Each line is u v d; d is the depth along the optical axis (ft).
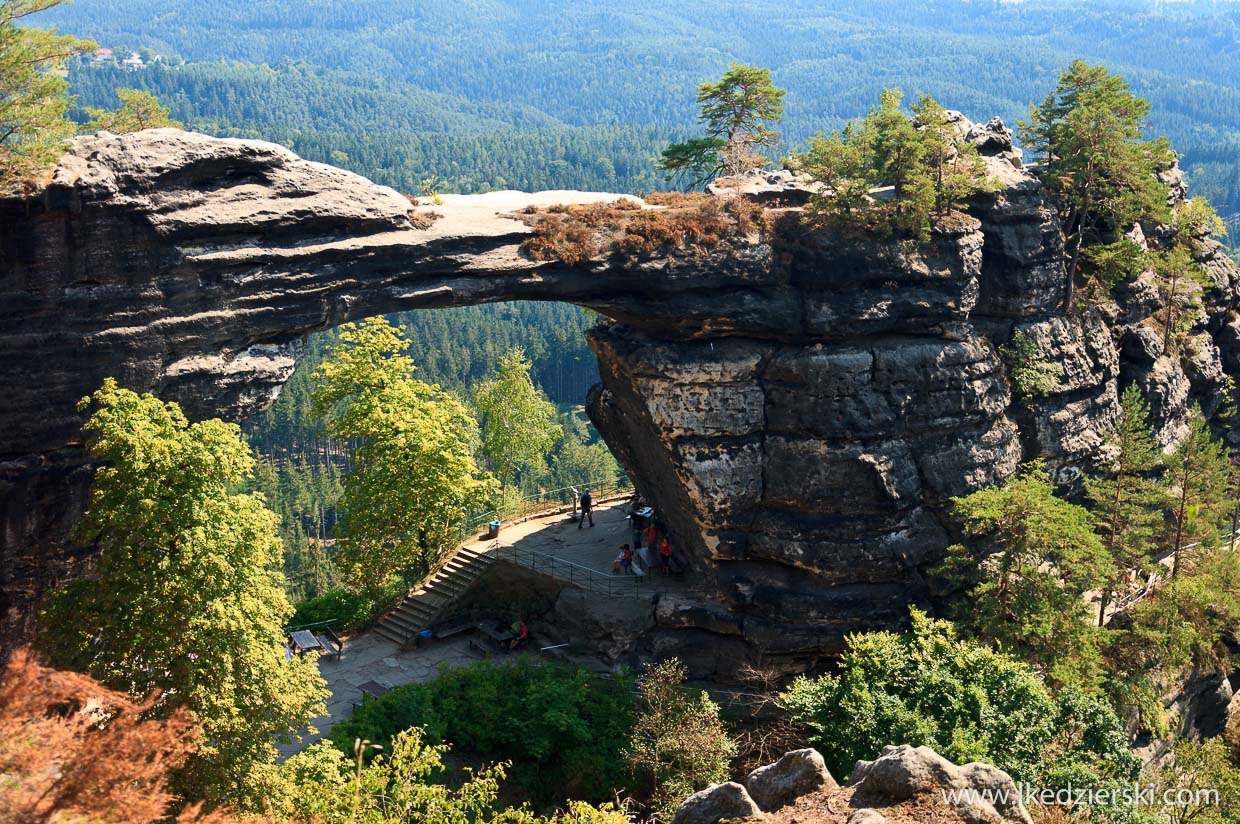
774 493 152.25
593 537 179.32
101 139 115.44
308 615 169.07
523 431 254.06
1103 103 165.89
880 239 151.02
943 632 145.89
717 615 152.66
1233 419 214.48
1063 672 130.52
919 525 152.76
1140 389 183.62
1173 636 146.61
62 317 111.75
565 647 155.12
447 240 133.49
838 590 150.41
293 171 125.80
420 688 138.51
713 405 151.23
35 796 55.36
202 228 117.50
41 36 111.24
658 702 132.57
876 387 150.82
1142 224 199.11
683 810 68.39
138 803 58.23
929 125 153.17
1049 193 168.86
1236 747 166.71
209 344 120.37
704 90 211.41
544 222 141.28
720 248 147.74
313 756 102.58
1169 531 167.53
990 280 163.32
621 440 175.83
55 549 115.03
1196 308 195.72
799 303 151.02
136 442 96.12
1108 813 96.99
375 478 174.09
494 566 166.09
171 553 96.17
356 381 178.19
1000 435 159.43
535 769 134.51
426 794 89.86
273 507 456.86
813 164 154.40
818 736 117.91
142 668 95.96
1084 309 175.42
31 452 112.27
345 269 127.44
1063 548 141.28
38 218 109.29
